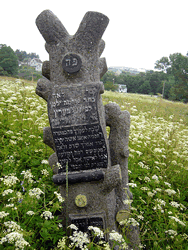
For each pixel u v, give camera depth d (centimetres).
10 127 510
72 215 276
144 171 452
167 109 1769
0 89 905
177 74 5784
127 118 300
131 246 297
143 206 346
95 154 273
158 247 270
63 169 276
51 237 240
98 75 269
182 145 589
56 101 266
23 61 10844
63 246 204
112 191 294
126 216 294
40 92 273
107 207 278
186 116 1564
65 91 265
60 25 260
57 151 272
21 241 180
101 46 286
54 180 267
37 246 245
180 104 2484
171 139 620
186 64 5709
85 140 269
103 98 1642
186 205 386
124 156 303
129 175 424
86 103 262
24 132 521
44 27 260
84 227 272
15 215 239
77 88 263
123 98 1819
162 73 7669
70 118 265
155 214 338
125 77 8456
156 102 2117
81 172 273
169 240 286
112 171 273
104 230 265
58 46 262
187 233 309
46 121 602
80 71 262
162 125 717
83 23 255
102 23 254
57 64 266
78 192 277
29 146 444
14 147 416
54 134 269
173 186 448
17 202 262
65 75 265
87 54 262
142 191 386
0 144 423
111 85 5984
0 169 335
